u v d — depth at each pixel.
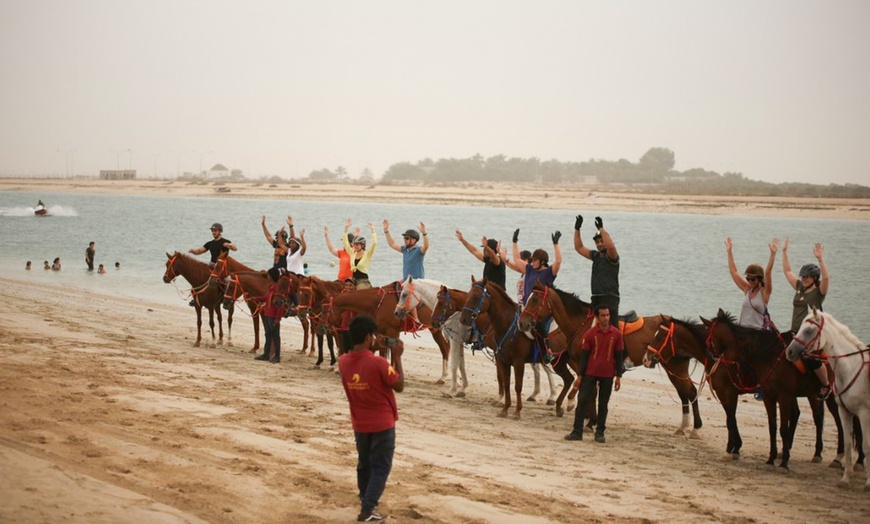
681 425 14.66
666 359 13.90
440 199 163.25
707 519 9.48
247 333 24.69
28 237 62.03
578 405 13.63
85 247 55.03
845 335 11.23
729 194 184.12
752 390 12.67
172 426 11.41
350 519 8.39
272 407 13.66
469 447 12.31
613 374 13.51
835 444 14.43
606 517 9.23
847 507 10.34
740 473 12.00
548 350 15.08
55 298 29.55
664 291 39.66
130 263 45.75
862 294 38.78
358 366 8.42
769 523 9.51
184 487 8.80
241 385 15.75
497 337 15.18
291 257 20.48
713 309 34.31
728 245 13.68
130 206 124.44
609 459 12.37
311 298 18.67
